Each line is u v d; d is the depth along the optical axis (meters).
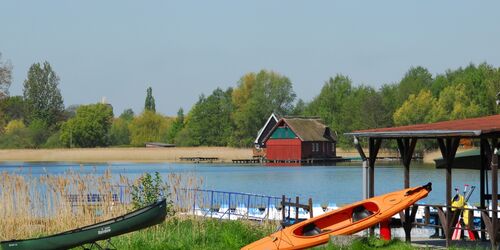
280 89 154.50
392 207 21.73
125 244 23.48
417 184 61.53
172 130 167.75
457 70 149.00
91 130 162.25
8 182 27.16
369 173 23.78
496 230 20.25
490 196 23.83
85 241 20.45
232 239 23.84
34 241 20.28
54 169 92.00
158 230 25.53
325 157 123.81
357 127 138.50
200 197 29.67
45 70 194.38
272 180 73.38
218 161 128.38
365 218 21.56
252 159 123.06
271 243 21.19
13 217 26.91
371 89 145.25
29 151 126.12
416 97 128.38
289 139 121.19
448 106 118.38
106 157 125.56
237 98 160.88
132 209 27.88
